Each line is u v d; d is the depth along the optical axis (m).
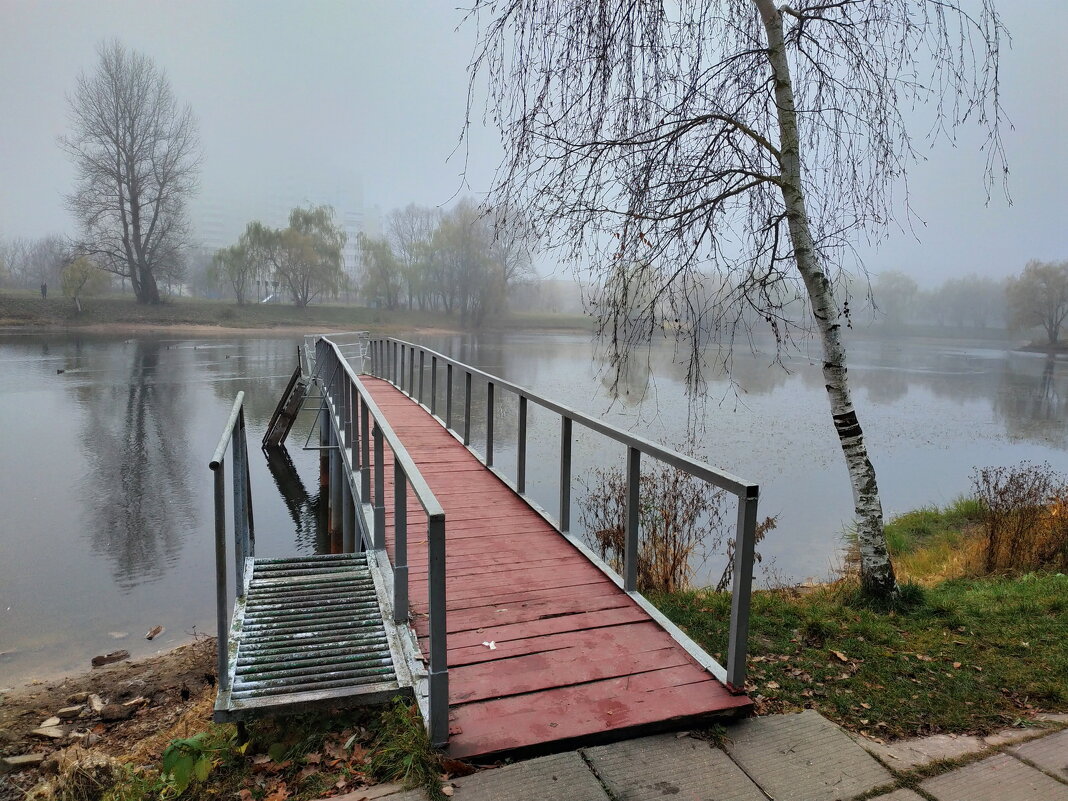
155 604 7.14
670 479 7.68
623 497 7.11
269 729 2.66
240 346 40.78
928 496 12.38
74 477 12.86
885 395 27.41
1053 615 4.11
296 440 17.31
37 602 7.13
